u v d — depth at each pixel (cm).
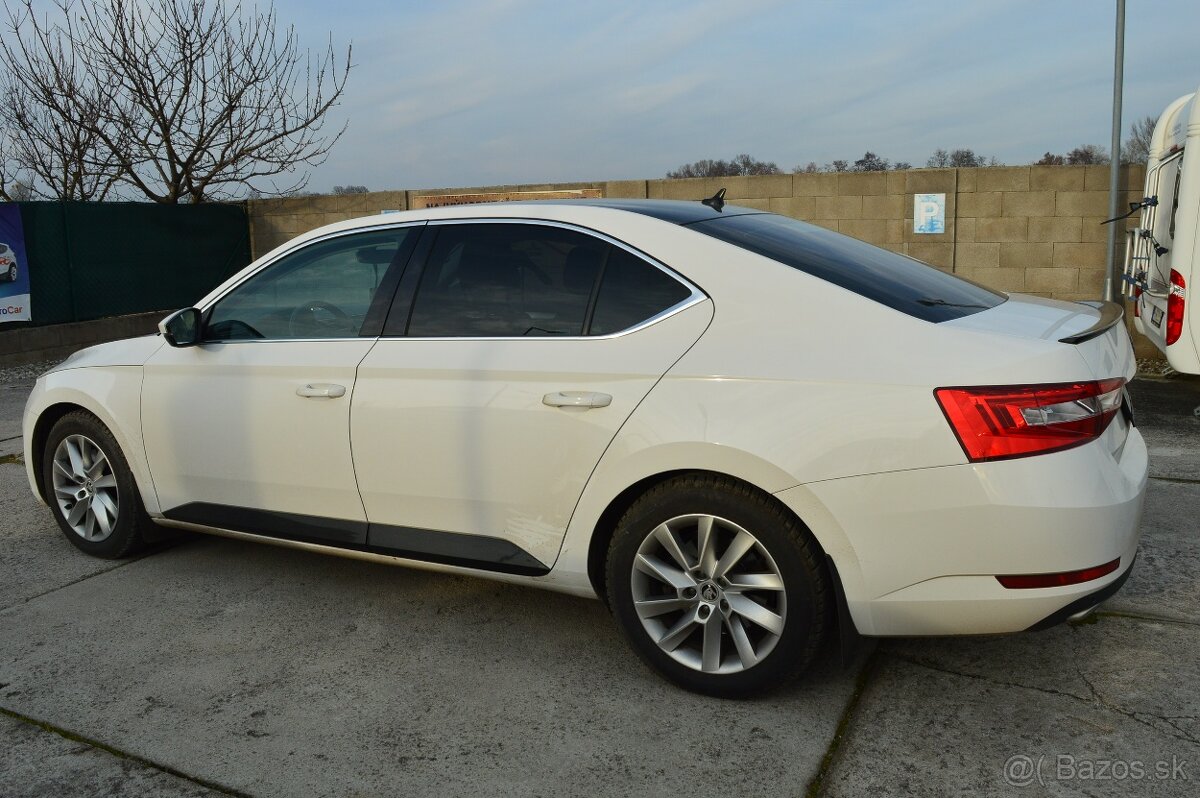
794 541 281
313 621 373
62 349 1105
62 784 266
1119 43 920
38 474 470
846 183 1077
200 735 290
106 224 1174
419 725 294
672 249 312
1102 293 1004
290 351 374
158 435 411
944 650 332
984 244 1039
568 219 335
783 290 294
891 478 264
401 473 345
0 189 1395
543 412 314
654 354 300
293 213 1376
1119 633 339
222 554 454
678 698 306
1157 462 567
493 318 337
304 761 275
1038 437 257
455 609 384
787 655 287
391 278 363
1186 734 273
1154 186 805
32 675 331
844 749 273
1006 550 258
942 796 250
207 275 1339
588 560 316
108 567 438
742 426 279
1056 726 280
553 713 299
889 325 279
